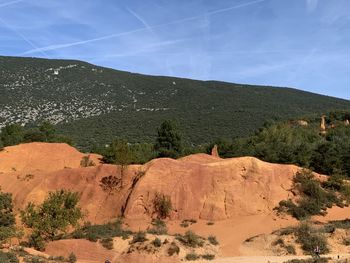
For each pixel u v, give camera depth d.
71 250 36.06
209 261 33.75
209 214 46.56
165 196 47.25
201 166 50.09
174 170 49.56
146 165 51.34
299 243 37.97
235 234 42.44
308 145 68.81
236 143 77.44
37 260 30.12
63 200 41.97
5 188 55.25
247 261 33.72
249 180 49.56
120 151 54.50
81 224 46.38
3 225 39.88
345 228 39.34
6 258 28.33
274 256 36.59
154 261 32.84
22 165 69.19
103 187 51.12
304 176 51.72
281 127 99.56
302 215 46.53
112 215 48.09
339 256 33.59
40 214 40.28
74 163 72.19
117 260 33.75
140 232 37.81
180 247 34.59
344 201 51.00
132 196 47.50
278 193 49.34
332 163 62.69
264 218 46.09
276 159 64.44
